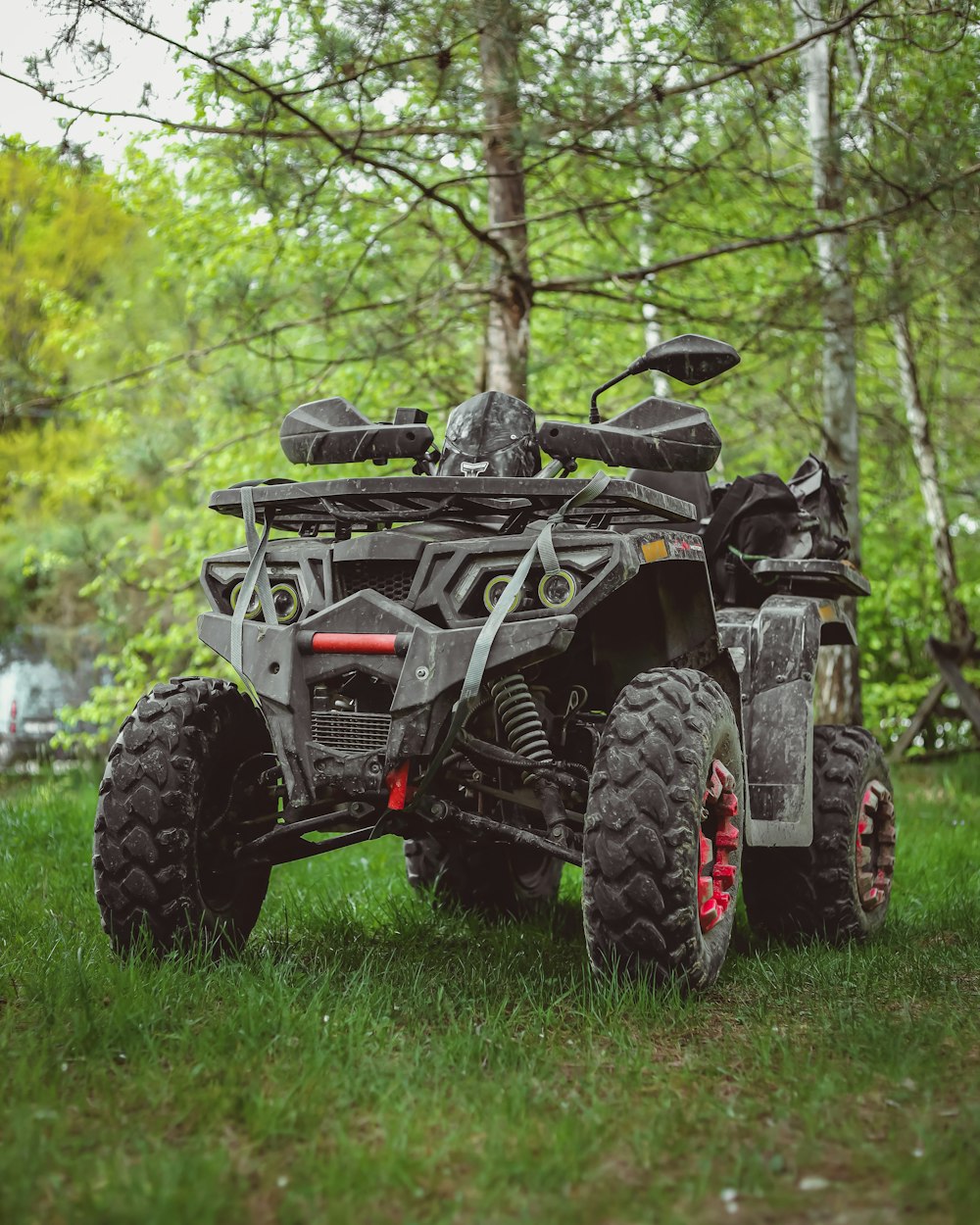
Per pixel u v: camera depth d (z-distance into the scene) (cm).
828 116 1123
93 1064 326
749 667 529
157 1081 315
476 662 381
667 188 945
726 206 1273
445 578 400
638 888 384
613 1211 250
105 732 1561
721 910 427
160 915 419
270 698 404
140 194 1323
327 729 408
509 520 424
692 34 822
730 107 942
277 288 1145
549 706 478
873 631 1872
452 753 425
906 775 1446
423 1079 323
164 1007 368
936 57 952
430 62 830
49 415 1391
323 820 427
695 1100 312
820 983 439
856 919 536
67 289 1706
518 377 1048
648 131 886
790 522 578
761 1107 306
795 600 545
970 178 922
